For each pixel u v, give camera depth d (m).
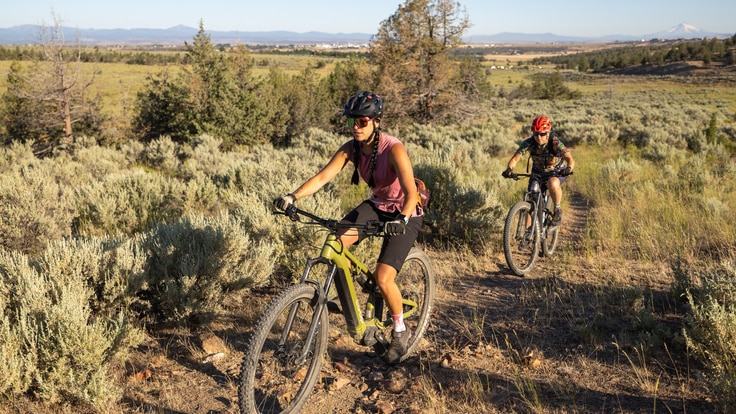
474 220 7.65
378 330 4.00
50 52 29.98
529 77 143.88
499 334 4.73
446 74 35.03
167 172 18.44
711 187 11.02
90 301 4.62
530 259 6.68
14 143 19.53
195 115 32.69
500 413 3.48
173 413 3.56
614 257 7.05
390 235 3.46
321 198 6.84
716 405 3.31
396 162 3.54
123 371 4.02
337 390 3.87
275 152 18.53
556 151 6.65
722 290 4.38
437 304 5.53
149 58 141.50
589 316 4.99
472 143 20.55
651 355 4.12
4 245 7.05
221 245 5.25
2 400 3.47
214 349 4.44
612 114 37.19
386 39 35.53
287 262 5.90
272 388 3.81
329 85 45.69
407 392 3.78
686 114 41.59
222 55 34.00
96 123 33.44
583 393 3.67
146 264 5.02
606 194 11.54
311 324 3.47
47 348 3.60
